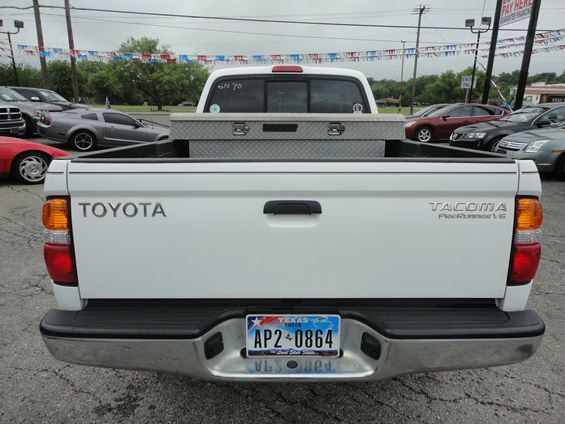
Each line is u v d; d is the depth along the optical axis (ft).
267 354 5.72
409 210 5.36
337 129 9.22
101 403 7.44
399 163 5.24
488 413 7.25
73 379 8.08
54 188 5.25
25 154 25.23
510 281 5.58
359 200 5.32
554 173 27.71
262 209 5.32
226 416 7.14
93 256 5.45
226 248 5.43
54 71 244.22
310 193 5.28
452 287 5.57
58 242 5.41
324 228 5.38
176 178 5.21
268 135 9.18
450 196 5.33
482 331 5.28
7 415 7.11
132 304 5.70
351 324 5.65
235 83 13.23
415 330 5.27
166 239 5.40
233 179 5.22
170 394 7.70
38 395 7.62
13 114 37.37
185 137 9.12
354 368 5.66
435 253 5.48
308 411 7.27
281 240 5.41
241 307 5.67
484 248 5.48
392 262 5.49
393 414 7.22
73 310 5.62
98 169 5.20
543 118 33.71
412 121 49.42
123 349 5.32
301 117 9.08
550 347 9.25
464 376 8.27
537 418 7.13
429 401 7.55
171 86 220.02
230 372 5.61
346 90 13.33
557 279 12.73
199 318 5.48
